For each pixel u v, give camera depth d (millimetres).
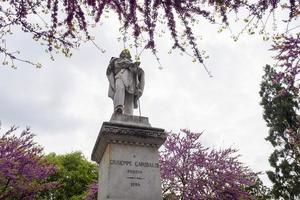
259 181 24781
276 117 30203
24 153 16250
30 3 4371
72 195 29516
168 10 4332
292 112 29391
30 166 16594
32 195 17094
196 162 17047
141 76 9047
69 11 4465
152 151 7500
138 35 4508
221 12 4430
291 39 8031
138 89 8820
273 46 8281
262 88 32219
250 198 16406
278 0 4473
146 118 8086
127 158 7223
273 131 30062
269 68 32281
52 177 29453
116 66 8930
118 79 8625
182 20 4375
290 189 27656
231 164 16953
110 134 7297
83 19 4516
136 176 7078
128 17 4445
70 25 4516
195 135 18219
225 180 16312
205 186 16359
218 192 16094
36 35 4504
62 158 32250
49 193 28391
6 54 4496
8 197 16281
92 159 8500
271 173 29125
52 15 4473
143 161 7293
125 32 4531
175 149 17641
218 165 16812
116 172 6992
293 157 28531
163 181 16812
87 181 30750
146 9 4406
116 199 6699
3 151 15477
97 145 7719
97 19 4492
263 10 4535
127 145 7391
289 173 28406
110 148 7234
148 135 7527
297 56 8289
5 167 15156
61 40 4574
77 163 32125
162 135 7633
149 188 7031
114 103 8312
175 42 4426
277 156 29406
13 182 16188
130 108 8625
